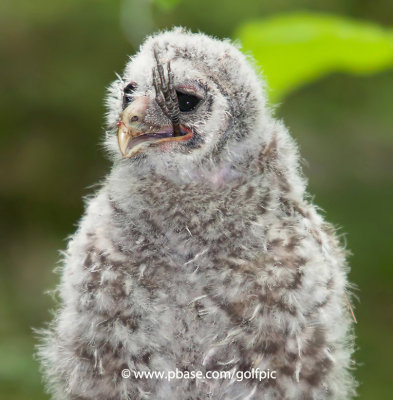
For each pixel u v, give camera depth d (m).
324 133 3.78
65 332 2.26
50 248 3.86
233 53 2.27
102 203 2.27
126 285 2.25
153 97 2.26
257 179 2.26
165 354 2.25
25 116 3.87
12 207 3.98
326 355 2.25
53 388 2.28
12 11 3.70
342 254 2.29
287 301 2.24
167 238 2.25
